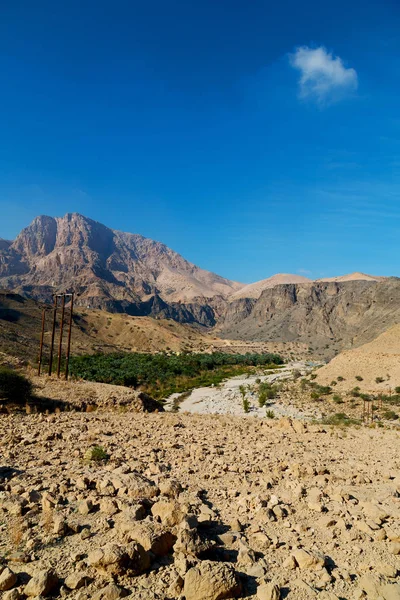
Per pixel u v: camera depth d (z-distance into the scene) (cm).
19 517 667
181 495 795
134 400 2641
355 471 1095
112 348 12094
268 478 942
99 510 709
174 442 1323
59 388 2650
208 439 1435
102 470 929
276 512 753
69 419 1739
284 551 625
